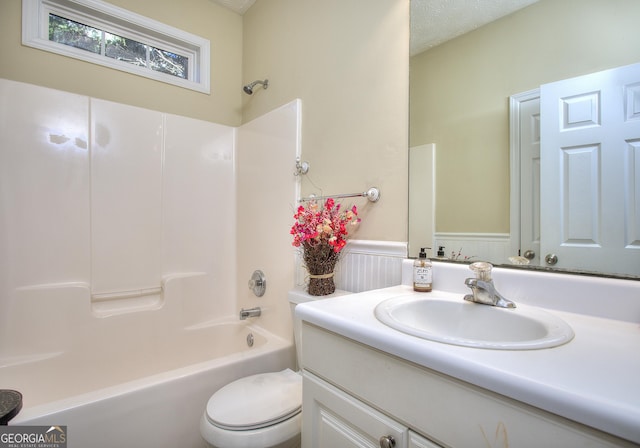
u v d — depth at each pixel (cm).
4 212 155
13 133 158
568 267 85
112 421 107
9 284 154
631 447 38
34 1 168
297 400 107
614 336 65
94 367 167
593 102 83
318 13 164
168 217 202
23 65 164
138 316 182
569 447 42
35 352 155
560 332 65
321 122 159
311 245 134
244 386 116
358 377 71
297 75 177
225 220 223
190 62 224
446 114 112
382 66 131
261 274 191
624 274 77
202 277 210
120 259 185
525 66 95
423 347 58
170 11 208
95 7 182
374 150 133
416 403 60
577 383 44
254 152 206
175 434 120
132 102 196
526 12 95
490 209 102
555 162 89
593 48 83
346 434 74
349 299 95
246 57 233
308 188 165
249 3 225
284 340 167
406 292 106
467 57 108
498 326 83
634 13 77
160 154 199
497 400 49
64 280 168
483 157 104
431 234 115
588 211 83
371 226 134
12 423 92
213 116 225
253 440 93
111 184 183
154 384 116
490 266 90
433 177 115
